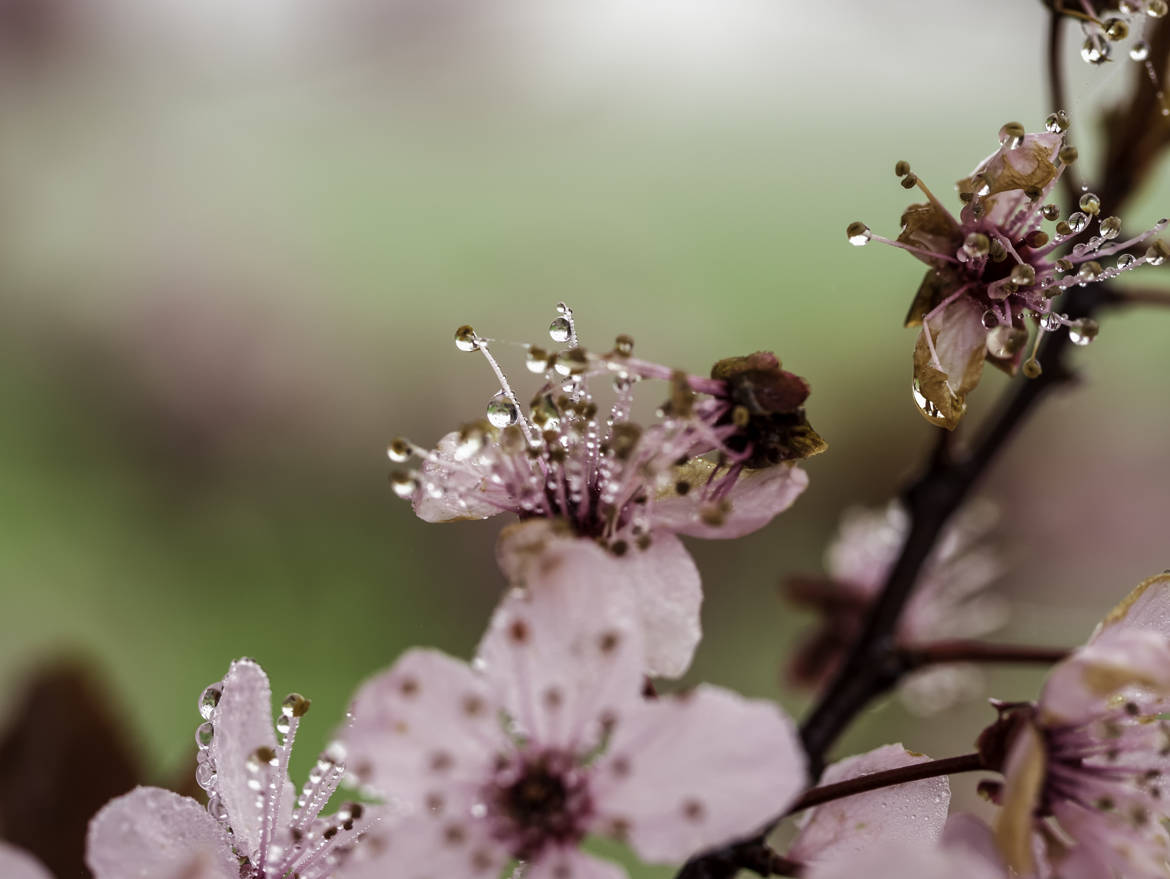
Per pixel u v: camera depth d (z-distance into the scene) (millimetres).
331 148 489
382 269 431
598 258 434
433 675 167
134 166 479
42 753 195
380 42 509
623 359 177
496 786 168
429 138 490
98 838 171
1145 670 169
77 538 366
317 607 354
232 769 175
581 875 167
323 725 304
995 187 182
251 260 445
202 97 500
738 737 166
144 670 333
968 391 182
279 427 404
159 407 408
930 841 176
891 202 438
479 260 441
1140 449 376
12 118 485
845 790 175
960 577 240
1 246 450
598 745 169
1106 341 391
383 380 416
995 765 174
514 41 510
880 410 380
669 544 176
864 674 204
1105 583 364
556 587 168
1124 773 175
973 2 496
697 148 468
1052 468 374
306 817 176
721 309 414
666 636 173
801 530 360
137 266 440
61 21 497
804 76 493
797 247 431
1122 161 204
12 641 330
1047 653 200
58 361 418
